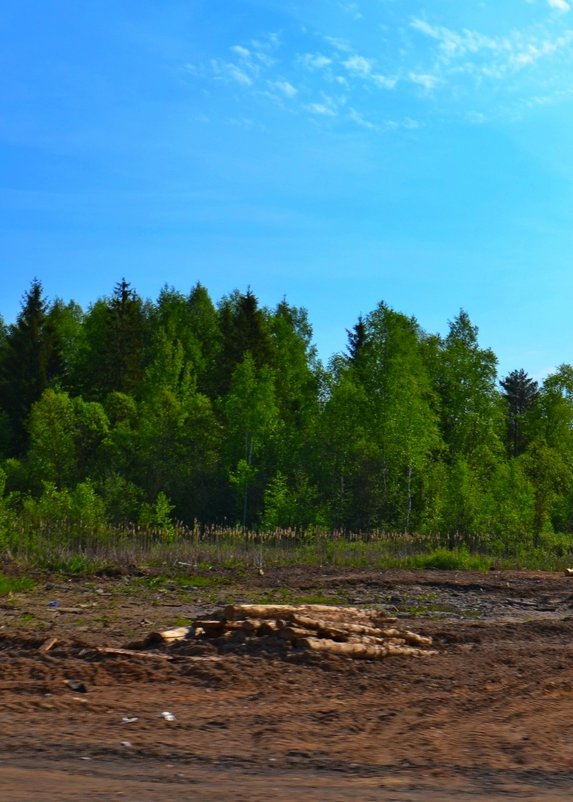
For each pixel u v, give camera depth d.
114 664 9.96
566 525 45.75
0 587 18.23
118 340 63.78
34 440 50.50
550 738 7.48
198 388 65.81
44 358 62.09
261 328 64.25
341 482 45.88
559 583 23.78
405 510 47.38
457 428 57.53
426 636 13.48
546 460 41.66
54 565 22.27
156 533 30.08
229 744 7.01
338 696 9.20
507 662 11.45
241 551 28.44
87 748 6.72
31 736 7.04
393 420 47.28
